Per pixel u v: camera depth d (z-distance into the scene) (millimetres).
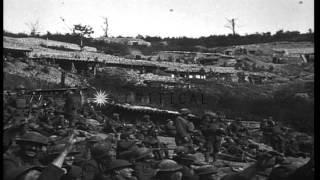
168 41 86812
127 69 46688
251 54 71438
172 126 16875
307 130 23750
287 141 16859
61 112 17906
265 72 55219
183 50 77562
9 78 26250
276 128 17766
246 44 82250
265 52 72000
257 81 49750
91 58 44969
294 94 32250
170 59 65500
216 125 14898
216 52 76062
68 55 44375
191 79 42781
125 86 32156
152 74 45906
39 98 19797
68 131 14109
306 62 62719
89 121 19188
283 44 76688
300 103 28969
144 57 66375
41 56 39156
